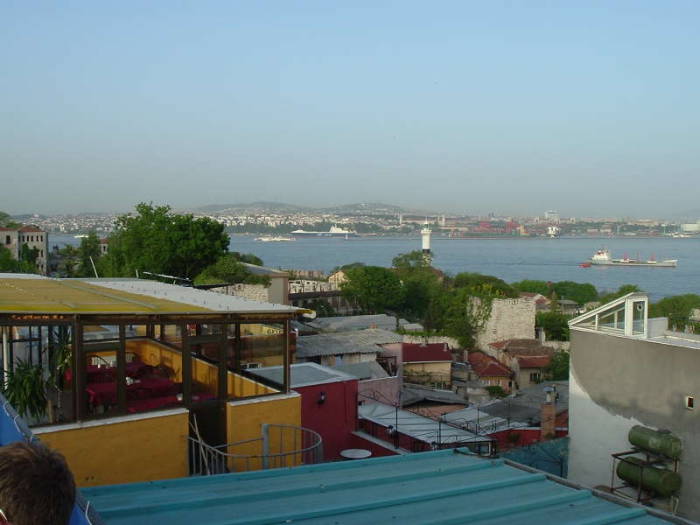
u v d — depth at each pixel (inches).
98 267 2834.6
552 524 264.4
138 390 441.1
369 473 345.7
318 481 321.1
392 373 1585.9
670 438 570.9
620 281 7731.3
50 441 352.2
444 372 2036.2
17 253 4244.6
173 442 392.8
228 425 421.7
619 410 634.2
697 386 563.2
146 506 260.5
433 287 3617.1
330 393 620.4
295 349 1446.9
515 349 2258.9
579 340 678.5
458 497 301.7
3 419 255.1
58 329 498.3
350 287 3412.9
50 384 426.3
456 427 724.0
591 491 314.2
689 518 562.3
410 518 263.0
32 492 94.7
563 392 1252.5
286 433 444.5
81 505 155.3
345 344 1696.6
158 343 545.3
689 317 2284.7
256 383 471.5
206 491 294.8
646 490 587.2
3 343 446.6
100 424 366.3
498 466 371.9
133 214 2316.7
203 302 453.7
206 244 2123.5
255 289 2003.0
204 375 494.3
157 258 2052.2
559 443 683.4
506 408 1139.3
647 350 608.4
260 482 320.2
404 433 668.1
